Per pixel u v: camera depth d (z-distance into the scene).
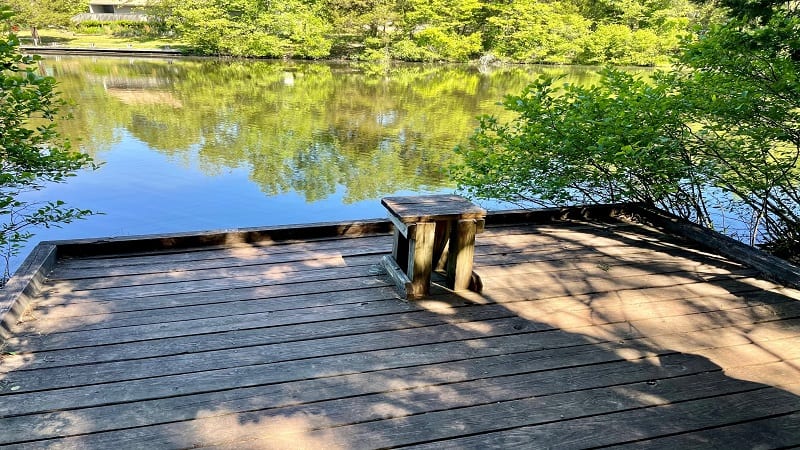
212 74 20.61
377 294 2.52
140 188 7.46
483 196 4.30
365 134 11.50
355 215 6.77
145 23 31.70
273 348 2.03
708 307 2.51
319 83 19.44
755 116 3.29
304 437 1.56
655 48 23.75
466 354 2.04
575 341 2.17
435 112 14.23
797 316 2.44
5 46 3.04
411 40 28.02
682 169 3.50
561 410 1.74
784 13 3.42
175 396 1.72
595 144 3.65
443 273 2.79
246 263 2.80
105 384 1.76
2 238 3.59
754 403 1.81
